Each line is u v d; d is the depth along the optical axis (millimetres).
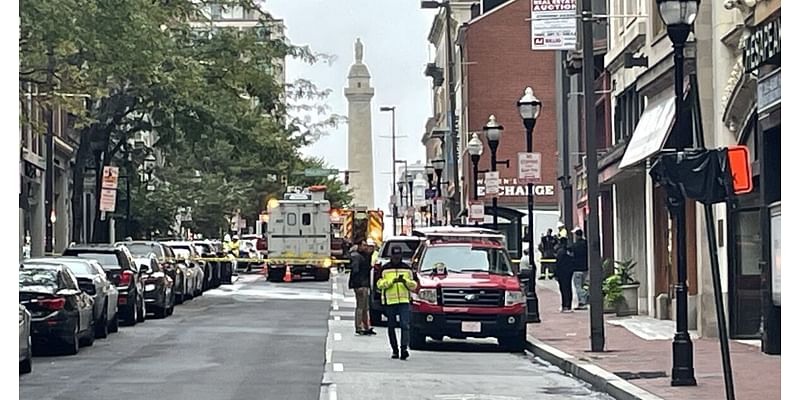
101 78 35531
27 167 52188
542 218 68812
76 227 48375
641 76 32688
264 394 19188
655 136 29375
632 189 37188
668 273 32750
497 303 27047
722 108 26609
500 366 24203
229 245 76250
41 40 29766
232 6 49156
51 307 24812
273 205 65438
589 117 25000
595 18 28781
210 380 21078
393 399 18719
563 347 25656
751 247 26250
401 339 25484
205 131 47906
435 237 29406
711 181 16062
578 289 37688
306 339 29672
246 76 47812
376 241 75875
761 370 20516
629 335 28250
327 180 112938
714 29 27141
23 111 33469
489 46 72688
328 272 65625
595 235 24766
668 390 18250
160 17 38969
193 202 68562
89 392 19422
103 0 32406
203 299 47938
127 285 33531
